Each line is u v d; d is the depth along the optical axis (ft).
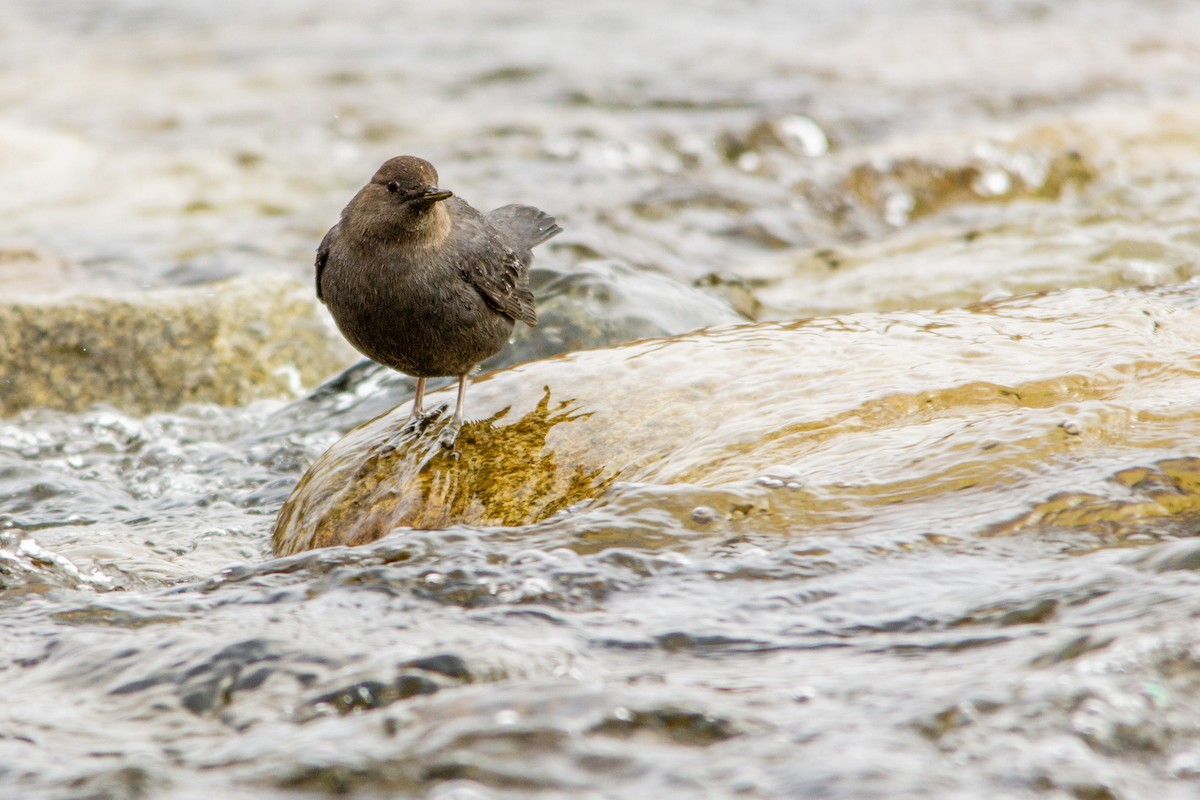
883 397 30.14
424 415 34.32
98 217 74.49
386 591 24.31
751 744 17.87
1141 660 18.84
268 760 18.17
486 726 18.31
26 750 19.10
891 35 105.19
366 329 34.60
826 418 29.71
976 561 23.49
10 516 38.52
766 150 82.53
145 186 79.10
